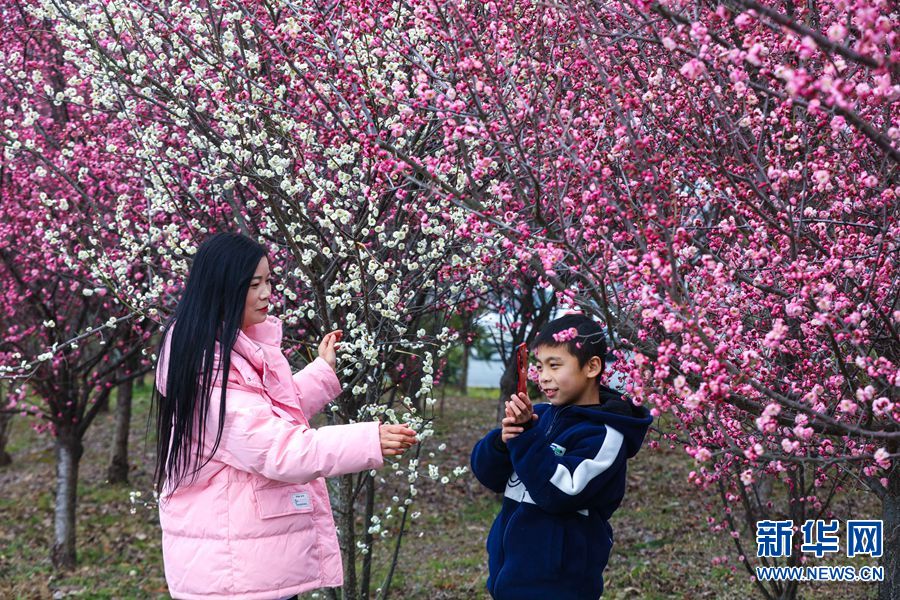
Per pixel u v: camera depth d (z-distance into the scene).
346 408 4.29
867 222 3.12
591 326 2.62
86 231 5.98
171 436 2.57
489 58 2.97
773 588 4.83
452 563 7.68
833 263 2.43
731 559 6.84
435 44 3.28
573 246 2.57
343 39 3.62
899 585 3.51
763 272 2.94
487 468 2.74
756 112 2.72
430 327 5.69
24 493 11.47
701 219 3.67
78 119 6.14
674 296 2.14
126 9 3.90
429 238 4.43
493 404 15.98
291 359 4.79
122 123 5.18
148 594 7.48
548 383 2.65
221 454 2.51
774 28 2.16
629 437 2.58
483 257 3.14
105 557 8.67
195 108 4.00
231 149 3.76
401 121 3.37
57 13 4.10
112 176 5.48
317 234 3.99
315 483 2.68
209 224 4.91
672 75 3.17
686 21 2.05
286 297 4.55
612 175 2.82
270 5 3.97
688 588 6.36
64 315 8.05
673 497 9.18
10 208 6.42
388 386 5.04
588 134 3.01
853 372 2.79
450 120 2.61
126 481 11.54
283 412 2.63
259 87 3.77
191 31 4.21
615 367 2.79
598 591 2.61
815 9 2.86
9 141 4.74
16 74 5.07
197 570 2.49
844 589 5.75
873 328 2.93
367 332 4.01
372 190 3.52
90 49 4.05
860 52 1.78
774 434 3.10
